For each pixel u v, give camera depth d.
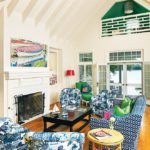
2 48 4.32
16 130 2.36
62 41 7.85
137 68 7.52
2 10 4.27
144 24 7.13
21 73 4.71
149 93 7.19
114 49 7.74
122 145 2.95
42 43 5.71
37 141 1.88
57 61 7.96
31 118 5.21
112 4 7.62
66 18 6.69
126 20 7.46
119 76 7.93
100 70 8.08
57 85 7.88
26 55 5.05
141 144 3.55
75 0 6.13
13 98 4.61
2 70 4.34
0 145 2.24
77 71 8.70
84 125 4.54
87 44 8.30
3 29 4.29
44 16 5.48
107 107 5.08
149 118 5.39
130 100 4.46
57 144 1.86
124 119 2.91
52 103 7.58
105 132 2.72
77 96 5.51
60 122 3.79
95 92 8.08
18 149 2.23
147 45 7.09
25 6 4.73
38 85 5.51
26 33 5.05
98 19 7.96
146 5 6.99
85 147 3.44
